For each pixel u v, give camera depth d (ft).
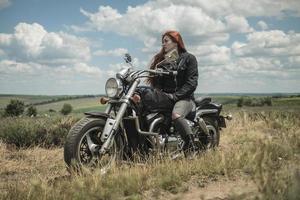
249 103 176.65
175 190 16.14
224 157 19.72
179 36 22.98
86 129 18.98
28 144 33.01
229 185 16.72
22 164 24.79
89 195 15.46
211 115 24.98
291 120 40.37
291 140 24.84
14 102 147.33
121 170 18.92
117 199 15.43
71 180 17.63
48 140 33.12
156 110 21.52
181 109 21.91
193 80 22.48
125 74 20.42
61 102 340.80
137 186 16.33
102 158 19.43
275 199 12.82
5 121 37.19
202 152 22.99
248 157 19.52
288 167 17.20
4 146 31.01
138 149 21.03
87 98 333.62
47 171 22.71
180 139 22.20
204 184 16.99
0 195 16.10
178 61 22.75
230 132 35.01
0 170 23.24
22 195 15.80
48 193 15.71
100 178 17.08
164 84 23.07
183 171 18.15
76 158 18.70
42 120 37.65
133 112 20.58
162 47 23.21
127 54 20.79
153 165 19.30
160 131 21.99
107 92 20.21
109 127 19.35
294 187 12.28
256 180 16.17
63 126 35.70
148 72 21.70
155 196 15.74
